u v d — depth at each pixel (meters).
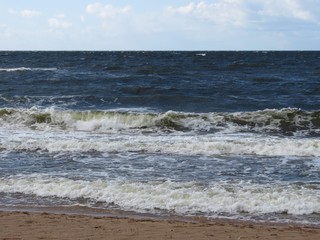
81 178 12.77
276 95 35.47
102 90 37.31
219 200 10.76
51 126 21.64
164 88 37.44
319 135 20.17
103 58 116.62
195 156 15.52
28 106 28.62
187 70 64.50
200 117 22.52
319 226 9.25
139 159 15.09
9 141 17.67
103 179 12.62
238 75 55.72
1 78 47.75
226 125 21.83
